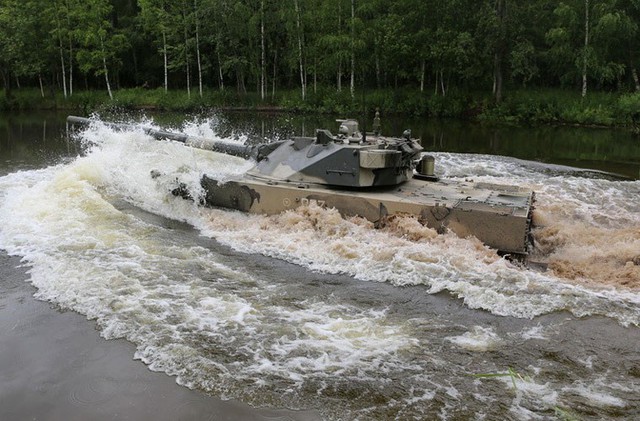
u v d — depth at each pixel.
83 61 52.44
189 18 49.28
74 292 9.57
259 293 9.66
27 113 45.41
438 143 29.08
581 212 14.64
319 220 11.92
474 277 10.08
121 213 13.89
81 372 7.46
